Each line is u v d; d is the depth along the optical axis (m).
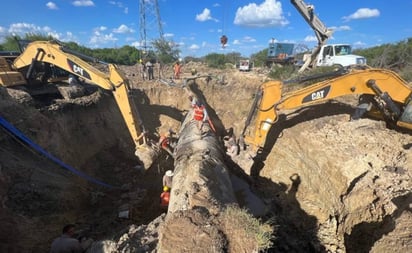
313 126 11.85
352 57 17.23
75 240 5.79
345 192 8.54
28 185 8.25
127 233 5.94
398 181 7.62
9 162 8.42
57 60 12.47
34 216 7.70
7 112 9.50
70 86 14.75
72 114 13.08
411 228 5.34
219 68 29.41
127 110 12.34
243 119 16.62
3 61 12.52
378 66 20.50
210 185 7.16
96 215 9.65
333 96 10.24
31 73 12.82
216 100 20.17
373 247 5.45
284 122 12.92
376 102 10.90
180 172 8.69
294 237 8.41
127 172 12.99
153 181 12.28
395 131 10.45
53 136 10.80
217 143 11.95
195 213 5.05
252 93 18.52
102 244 5.37
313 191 9.91
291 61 26.00
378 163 8.53
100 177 12.29
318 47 19.52
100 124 14.75
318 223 8.77
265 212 9.41
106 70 20.02
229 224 4.76
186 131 13.16
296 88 15.34
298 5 18.34
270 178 11.48
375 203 7.10
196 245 4.32
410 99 9.81
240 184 10.89
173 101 19.52
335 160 9.29
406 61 19.34
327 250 7.77
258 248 4.41
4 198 7.44
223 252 4.27
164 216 6.53
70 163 11.10
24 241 6.85
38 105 12.05
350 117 12.20
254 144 11.21
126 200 10.78
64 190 9.25
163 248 4.34
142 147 13.02
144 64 22.62
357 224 7.22
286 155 11.57
